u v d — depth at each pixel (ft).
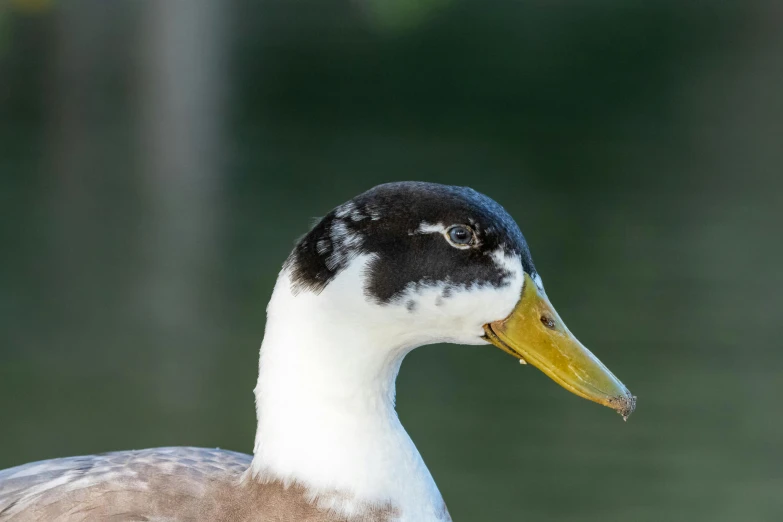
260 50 111.75
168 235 56.29
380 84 102.58
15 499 14.89
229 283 49.03
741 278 51.11
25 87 95.25
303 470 14.53
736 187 69.62
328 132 85.56
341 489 14.48
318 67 107.24
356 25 123.34
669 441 36.19
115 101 92.58
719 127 88.02
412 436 36.01
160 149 77.77
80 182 67.82
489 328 15.29
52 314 45.01
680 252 55.57
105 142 79.61
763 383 39.88
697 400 38.63
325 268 14.48
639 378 40.29
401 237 14.55
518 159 77.15
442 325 14.94
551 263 53.36
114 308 46.14
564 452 35.06
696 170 74.43
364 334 14.57
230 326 44.11
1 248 53.67
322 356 14.49
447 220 14.58
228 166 73.15
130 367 40.37
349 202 14.76
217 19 119.14
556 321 15.33
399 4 125.29
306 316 14.51
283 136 83.46
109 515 14.49
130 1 116.67
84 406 36.78
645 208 64.34
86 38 108.88
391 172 71.97
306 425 14.55
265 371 14.80
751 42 117.91
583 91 100.78
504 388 40.78
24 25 111.14
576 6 131.23
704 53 113.70
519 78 105.40
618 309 47.01
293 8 131.75
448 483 32.94
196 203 62.80
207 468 15.42
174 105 92.63
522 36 118.32
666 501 32.50
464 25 122.01
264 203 63.05
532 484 33.17
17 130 82.64
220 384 38.91
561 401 39.58
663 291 49.47
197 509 14.69
